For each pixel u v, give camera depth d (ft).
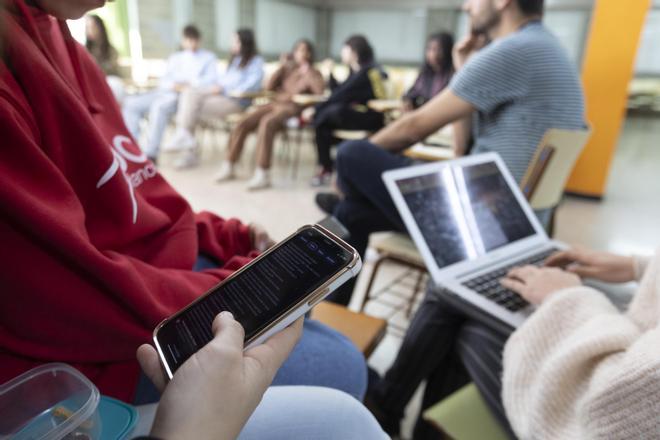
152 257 1.91
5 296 1.32
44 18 1.66
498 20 3.90
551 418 1.60
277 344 1.13
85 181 1.56
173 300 1.56
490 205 3.01
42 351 1.44
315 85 14.11
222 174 11.08
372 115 11.28
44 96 1.40
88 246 1.30
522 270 2.38
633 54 9.57
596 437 1.40
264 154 10.43
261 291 1.26
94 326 1.42
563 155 3.52
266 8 21.17
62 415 1.27
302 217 8.68
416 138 4.00
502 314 2.27
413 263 4.10
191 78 14.28
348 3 23.38
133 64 15.80
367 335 2.93
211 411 0.91
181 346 1.18
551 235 5.26
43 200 1.26
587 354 1.56
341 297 3.98
